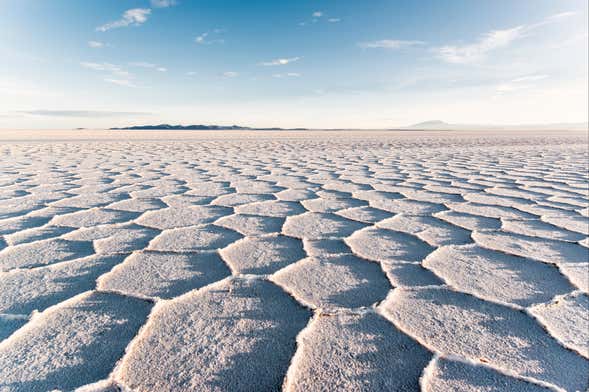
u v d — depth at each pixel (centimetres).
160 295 113
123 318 98
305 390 72
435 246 165
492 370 78
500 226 201
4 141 1195
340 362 80
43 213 228
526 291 117
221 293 114
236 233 186
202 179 393
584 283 123
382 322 97
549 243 169
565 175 426
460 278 128
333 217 223
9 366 78
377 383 74
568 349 86
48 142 1159
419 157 695
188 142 1259
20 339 88
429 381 75
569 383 74
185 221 211
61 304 105
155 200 275
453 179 397
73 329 92
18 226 196
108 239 173
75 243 166
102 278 125
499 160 629
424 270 135
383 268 137
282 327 95
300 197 292
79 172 440
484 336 91
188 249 159
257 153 783
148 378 75
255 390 72
